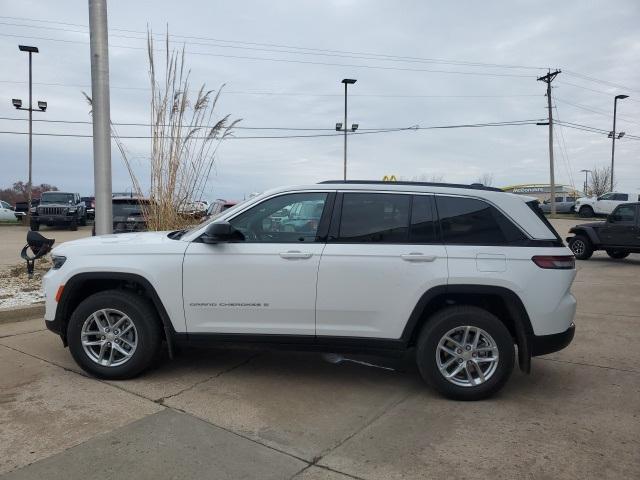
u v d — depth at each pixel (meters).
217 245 4.71
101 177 8.21
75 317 4.83
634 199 34.88
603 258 16.53
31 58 30.41
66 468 3.34
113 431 3.86
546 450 3.68
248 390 4.73
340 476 3.32
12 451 3.55
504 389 4.86
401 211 4.68
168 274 4.72
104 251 4.88
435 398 4.61
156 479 3.24
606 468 3.45
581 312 8.27
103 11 8.06
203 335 4.75
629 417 4.25
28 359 5.44
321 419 4.15
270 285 4.62
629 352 6.07
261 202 4.80
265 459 3.51
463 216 4.64
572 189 60.81
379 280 4.53
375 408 4.38
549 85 40.56
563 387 4.93
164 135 8.88
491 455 3.61
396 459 3.54
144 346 4.82
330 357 5.70
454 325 4.48
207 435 3.83
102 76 8.11
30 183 31.78
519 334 4.52
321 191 4.79
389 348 4.61
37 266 10.60
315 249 4.61
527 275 4.46
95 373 4.88
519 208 4.66
